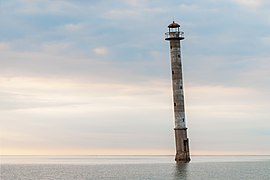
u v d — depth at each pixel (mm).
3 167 192875
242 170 136750
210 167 155000
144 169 149875
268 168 149875
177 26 131000
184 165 131500
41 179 115875
